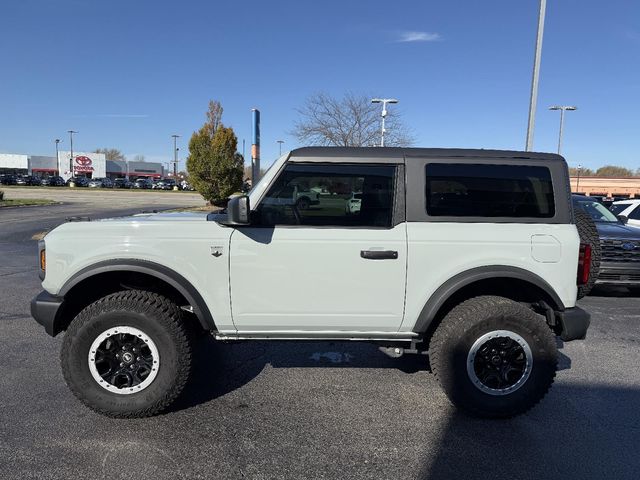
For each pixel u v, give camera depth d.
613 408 3.57
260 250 3.20
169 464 2.76
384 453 2.92
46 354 4.43
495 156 3.32
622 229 7.24
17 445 2.92
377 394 3.74
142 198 38.91
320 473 2.71
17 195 37.19
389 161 3.27
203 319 3.25
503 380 3.31
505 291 3.58
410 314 3.27
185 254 3.20
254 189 3.42
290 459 2.84
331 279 3.22
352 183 3.27
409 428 3.22
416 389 3.84
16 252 10.59
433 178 3.27
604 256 6.75
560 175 3.31
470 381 3.27
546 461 2.87
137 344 3.25
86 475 2.64
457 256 3.22
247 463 2.79
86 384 3.21
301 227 3.23
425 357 4.57
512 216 3.28
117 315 3.15
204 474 2.67
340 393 3.75
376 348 4.80
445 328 3.30
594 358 4.60
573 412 3.50
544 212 3.30
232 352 4.65
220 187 26.30
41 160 94.44
